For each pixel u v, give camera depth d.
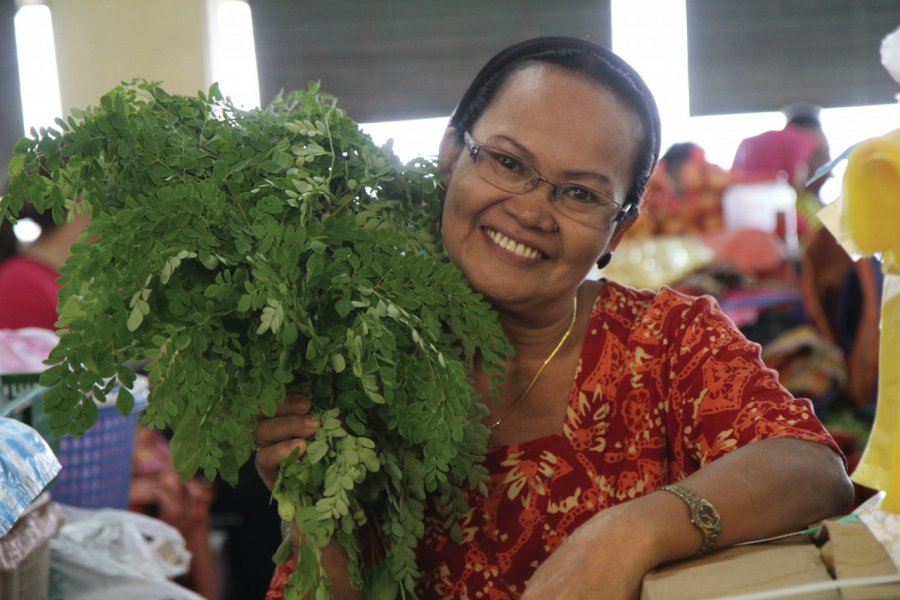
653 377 1.43
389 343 1.11
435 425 1.15
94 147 1.17
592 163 1.32
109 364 1.10
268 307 1.06
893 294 1.08
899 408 1.06
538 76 1.35
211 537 3.37
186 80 6.03
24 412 1.80
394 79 6.80
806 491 1.23
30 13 6.20
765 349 4.09
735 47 6.74
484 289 1.35
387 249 1.22
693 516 1.15
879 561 1.01
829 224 1.12
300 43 6.75
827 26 6.66
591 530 1.13
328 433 1.15
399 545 1.22
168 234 1.09
